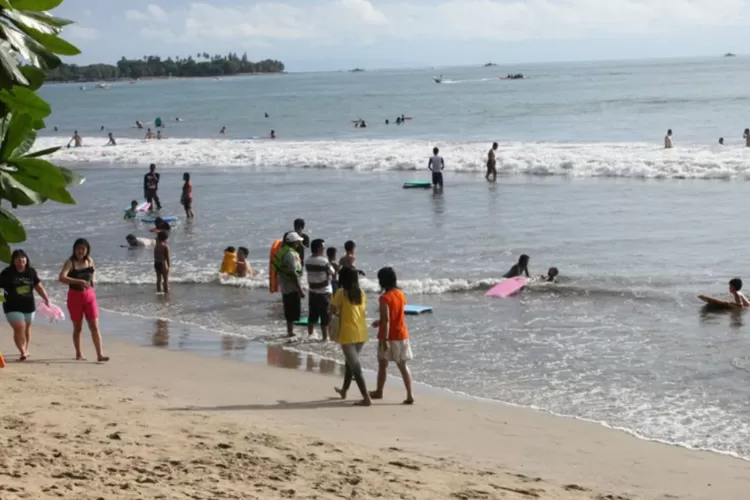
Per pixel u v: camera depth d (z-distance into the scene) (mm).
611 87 129375
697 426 9453
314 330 14680
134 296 17562
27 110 2285
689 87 117062
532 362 12203
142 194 33281
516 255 19844
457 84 185125
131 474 6301
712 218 23203
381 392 10609
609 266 18266
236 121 90125
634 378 11289
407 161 38969
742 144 41781
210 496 5914
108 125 91438
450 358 12562
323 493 6434
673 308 14922
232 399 10367
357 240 22281
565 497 7113
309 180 35562
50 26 2256
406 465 7727
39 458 6488
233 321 15344
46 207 30406
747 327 13516
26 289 12250
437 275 18281
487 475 7668
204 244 22859
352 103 119312
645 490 7551
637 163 34125
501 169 36375
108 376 11398
